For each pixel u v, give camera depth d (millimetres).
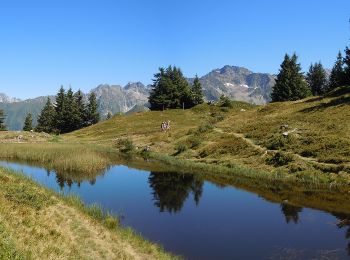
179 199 30531
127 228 20453
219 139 58906
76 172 42875
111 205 27969
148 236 20828
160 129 88250
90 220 18781
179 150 57906
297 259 17734
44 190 21828
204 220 24312
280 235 21250
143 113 117312
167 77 133000
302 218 24672
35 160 50812
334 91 71938
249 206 28172
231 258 17828
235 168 43531
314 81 132375
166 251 18531
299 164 39812
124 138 79500
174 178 40469
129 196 31281
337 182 34688
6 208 15117
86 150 53938
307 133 49406
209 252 18609
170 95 130500
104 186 35344
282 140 47812
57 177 38969
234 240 20438
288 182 36906
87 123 148750
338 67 118750
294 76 107750
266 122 61500
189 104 133750
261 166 43156
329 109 58719
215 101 124812
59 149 54156
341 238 20625
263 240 20422
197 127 72125
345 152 40062
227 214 25859
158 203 28984
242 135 57875
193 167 48062
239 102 122688
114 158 57438
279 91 108250
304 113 60844
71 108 140875
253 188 34844
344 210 26516
